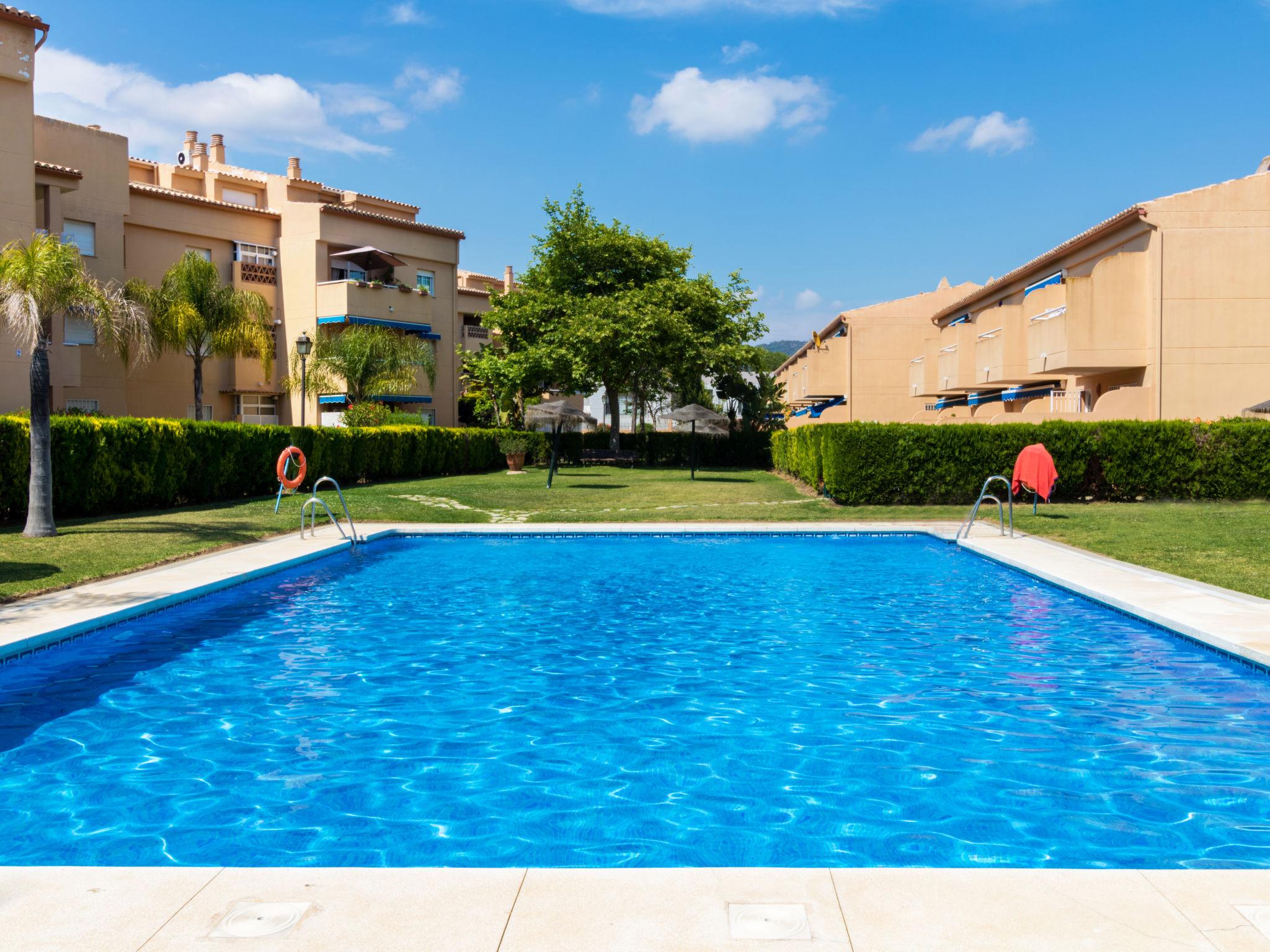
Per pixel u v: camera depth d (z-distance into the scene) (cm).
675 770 509
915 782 491
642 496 2297
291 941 287
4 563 1120
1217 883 326
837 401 4784
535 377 3925
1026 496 2078
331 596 1098
